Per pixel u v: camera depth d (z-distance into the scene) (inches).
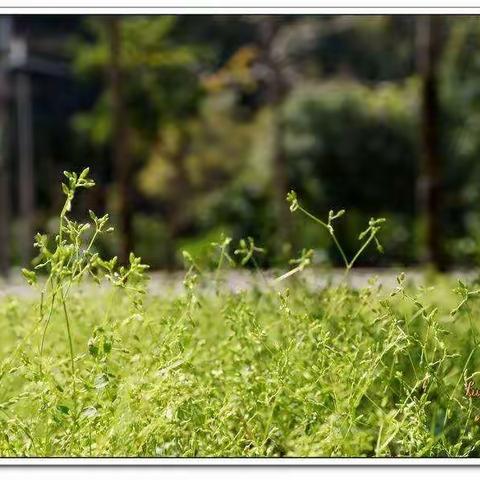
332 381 233.5
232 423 232.4
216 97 1868.8
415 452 234.8
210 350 261.3
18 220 1691.7
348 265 255.8
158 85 1630.2
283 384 231.0
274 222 1504.7
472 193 1505.9
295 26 1702.8
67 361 232.4
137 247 1694.1
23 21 1756.9
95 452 217.5
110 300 228.4
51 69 1777.8
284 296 246.5
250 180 1807.3
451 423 248.7
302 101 1790.1
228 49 1734.7
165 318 238.7
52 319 278.5
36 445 219.5
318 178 1780.3
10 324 281.4
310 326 240.2
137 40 1381.6
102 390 219.5
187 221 1813.5
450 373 261.6
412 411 231.6
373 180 1779.0
